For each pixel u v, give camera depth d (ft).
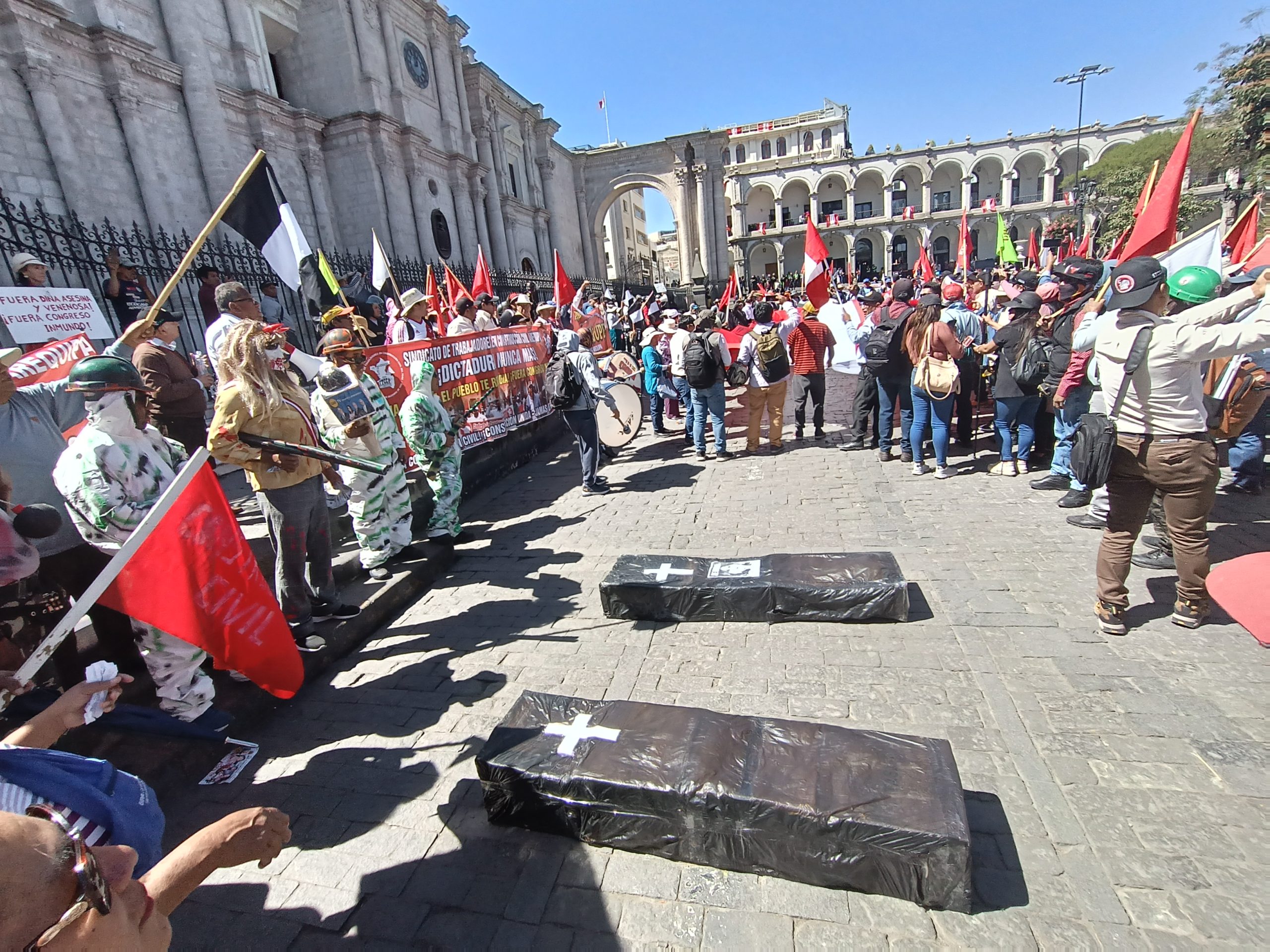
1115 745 8.90
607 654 12.61
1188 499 10.67
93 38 39.65
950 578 14.16
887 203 175.11
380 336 32.58
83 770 5.17
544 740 8.72
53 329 17.48
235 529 9.46
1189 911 6.58
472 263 83.10
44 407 10.13
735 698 10.77
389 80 69.31
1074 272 18.12
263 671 9.86
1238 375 14.06
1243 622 5.82
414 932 7.19
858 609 12.55
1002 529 16.60
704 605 13.33
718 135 119.44
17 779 4.65
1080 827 7.68
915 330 20.79
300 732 11.09
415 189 71.72
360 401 15.42
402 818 8.91
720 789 7.42
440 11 78.48
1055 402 17.53
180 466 11.00
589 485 23.57
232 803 9.50
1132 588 13.07
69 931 3.36
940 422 20.81
